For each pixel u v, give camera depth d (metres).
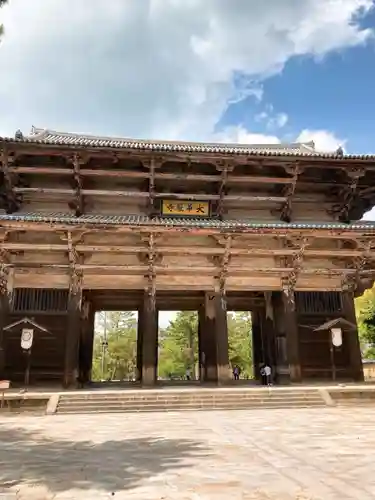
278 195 30.78
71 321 25.41
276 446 11.60
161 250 26.34
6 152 25.66
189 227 25.33
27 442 12.48
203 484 8.05
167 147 26.52
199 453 10.77
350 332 27.66
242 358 67.88
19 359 25.33
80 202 28.09
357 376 26.80
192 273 27.66
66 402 19.98
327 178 30.48
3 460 10.16
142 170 28.58
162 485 8.01
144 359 25.55
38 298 26.36
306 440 12.48
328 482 8.13
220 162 27.62
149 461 9.95
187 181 29.33
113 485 8.04
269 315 31.34
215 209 29.38
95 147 25.97
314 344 27.62
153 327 26.28
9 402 19.38
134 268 26.48
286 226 25.94
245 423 15.92
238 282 27.80
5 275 25.59
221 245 27.16
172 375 74.25
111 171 27.42
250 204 30.59
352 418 17.16
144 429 14.70
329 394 22.08
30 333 24.02
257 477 8.50
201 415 18.36
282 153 27.09
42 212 28.44
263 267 27.47
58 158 27.83
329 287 28.62
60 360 25.48
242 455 10.50
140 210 29.70
